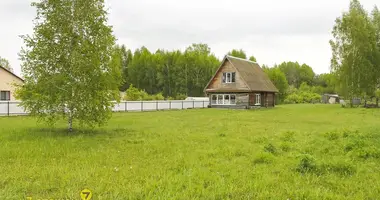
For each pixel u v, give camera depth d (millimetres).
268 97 48500
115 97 15258
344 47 44625
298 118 25297
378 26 49000
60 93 13828
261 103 46250
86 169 7438
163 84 82062
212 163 8328
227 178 6879
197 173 7215
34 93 13734
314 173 7285
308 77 121438
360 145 10273
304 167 7621
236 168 7836
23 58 14016
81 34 14500
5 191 5703
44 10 14281
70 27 14367
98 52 14398
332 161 8070
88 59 14031
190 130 16422
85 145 11000
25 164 7949
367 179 6965
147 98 52938
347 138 12570
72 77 14016
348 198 5707
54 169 7336
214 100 45406
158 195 5637
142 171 7375
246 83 41750
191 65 80000
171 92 81375
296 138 13141
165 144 11461
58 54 14156
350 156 9266
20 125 17969
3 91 36906
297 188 6230
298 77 122562
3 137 12531
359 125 19031
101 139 12625
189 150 10258
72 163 8109
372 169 7785
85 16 14484
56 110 14305
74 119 15141
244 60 47938
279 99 67250
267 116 27719
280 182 6668
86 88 14039
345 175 7238
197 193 5801
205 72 80625
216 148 10680
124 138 13055
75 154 9320
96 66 14102
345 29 45062
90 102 14023
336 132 14266
